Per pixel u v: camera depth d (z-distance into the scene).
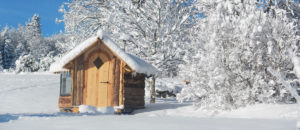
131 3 20.92
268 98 12.23
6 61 83.88
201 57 13.51
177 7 22.23
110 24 21.25
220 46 13.53
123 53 15.02
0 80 28.44
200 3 21.59
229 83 13.13
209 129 6.00
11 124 7.26
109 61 15.39
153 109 15.73
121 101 15.04
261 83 12.27
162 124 6.96
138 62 15.79
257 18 13.45
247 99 12.80
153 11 21.14
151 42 20.52
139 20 20.56
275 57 12.75
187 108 14.81
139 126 6.55
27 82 27.47
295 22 17.64
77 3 23.91
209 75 13.02
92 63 15.45
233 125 6.74
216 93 13.12
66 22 24.20
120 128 6.20
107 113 14.79
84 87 15.37
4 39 85.31
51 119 8.82
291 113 10.44
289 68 13.09
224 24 13.59
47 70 46.22
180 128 6.17
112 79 15.27
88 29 23.59
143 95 16.70
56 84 26.77
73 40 23.70
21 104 17.12
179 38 21.34
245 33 12.80
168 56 20.56
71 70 15.51
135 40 20.78
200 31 14.67
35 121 8.13
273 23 13.26
